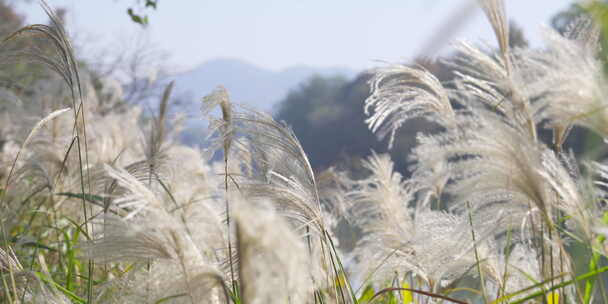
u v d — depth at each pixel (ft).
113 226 5.66
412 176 9.35
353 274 10.30
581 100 5.80
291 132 7.60
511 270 8.25
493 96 7.41
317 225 7.22
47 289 7.39
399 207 10.62
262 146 7.72
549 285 7.57
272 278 3.73
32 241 9.71
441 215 8.13
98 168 10.16
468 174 6.49
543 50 6.20
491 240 7.82
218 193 9.59
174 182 9.77
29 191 11.53
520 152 5.90
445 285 9.04
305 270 4.03
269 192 6.82
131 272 7.01
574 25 6.39
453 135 6.94
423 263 8.45
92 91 16.28
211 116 7.73
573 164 6.85
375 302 9.85
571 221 7.23
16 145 13.47
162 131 11.43
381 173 10.96
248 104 7.70
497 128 6.02
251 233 3.55
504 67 7.26
